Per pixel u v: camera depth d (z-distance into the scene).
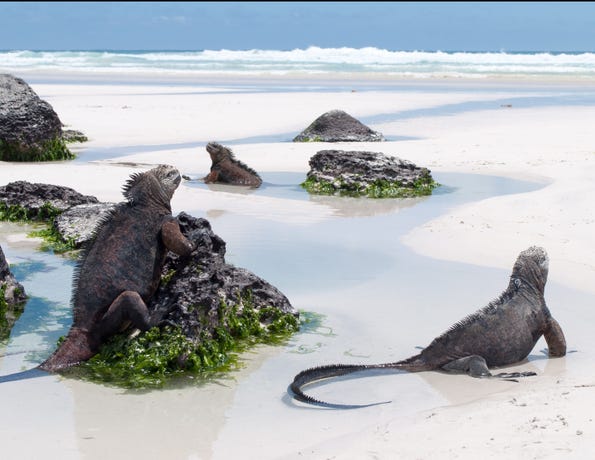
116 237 8.27
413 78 60.34
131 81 56.78
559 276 10.84
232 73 68.25
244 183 18.41
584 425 5.87
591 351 8.27
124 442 6.26
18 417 6.72
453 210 15.38
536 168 19.72
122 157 22.27
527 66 75.25
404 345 8.41
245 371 7.77
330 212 15.41
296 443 6.19
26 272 11.16
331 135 25.69
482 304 9.70
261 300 9.07
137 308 7.89
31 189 15.02
